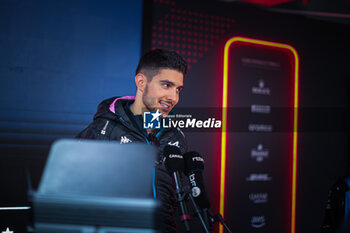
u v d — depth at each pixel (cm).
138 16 348
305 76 409
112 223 94
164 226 187
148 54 201
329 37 422
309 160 405
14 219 304
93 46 333
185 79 358
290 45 404
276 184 390
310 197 402
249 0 390
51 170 96
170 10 358
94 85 331
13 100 310
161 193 192
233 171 372
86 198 93
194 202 141
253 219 376
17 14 314
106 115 205
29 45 316
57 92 322
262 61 392
